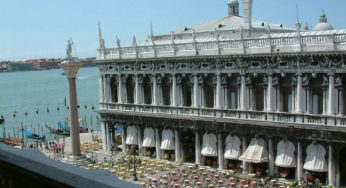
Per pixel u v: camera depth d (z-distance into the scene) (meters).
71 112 64.25
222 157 60.38
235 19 76.50
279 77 53.53
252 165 57.62
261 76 55.50
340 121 48.62
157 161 66.12
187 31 76.94
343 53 47.19
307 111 51.62
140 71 68.69
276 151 55.06
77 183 6.41
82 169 7.38
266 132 55.12
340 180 51.12
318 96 51.19
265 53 53.25
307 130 51.25
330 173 50.12
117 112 72.06
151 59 66.06
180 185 53.56
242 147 58.03
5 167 6.96
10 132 132.50
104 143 76.56
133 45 69.94
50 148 81.38
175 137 65.62
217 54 58.22
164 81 66.56
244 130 57.28
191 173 59.56
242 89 56.81
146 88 69.56
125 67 70.81
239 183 54.06
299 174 52.91
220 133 60.06
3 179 6.96
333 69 48.62
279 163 53.94
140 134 70.56
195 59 60.88
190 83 62.88
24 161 7.22
